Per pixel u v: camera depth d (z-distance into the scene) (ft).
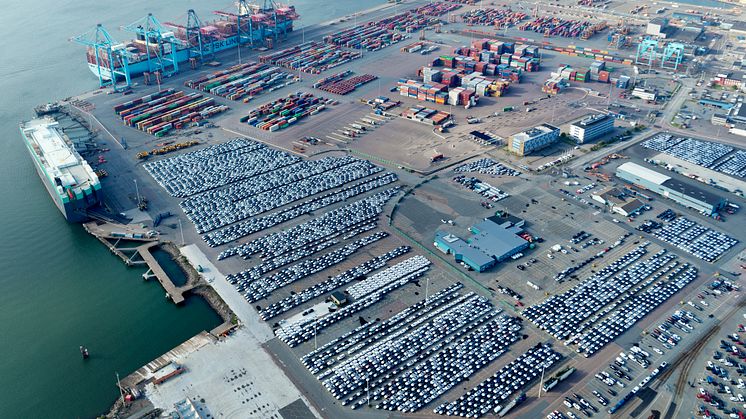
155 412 560.20
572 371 603.67
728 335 652.48
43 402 588.91
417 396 579.89
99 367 631.97
